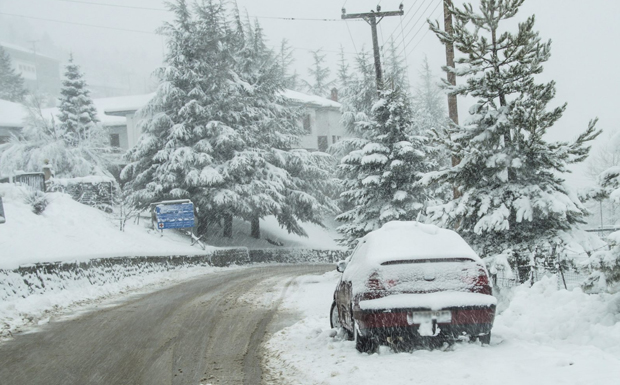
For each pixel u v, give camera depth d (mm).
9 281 12875
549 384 5484
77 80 49250
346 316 8438
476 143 11500
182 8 35031
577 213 11273
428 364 6637
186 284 19281
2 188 20484
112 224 24453
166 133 34781
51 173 29219
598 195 10875
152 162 34812
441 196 22469
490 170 11766
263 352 8508
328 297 15172
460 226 12312
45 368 7582
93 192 29547
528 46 11367
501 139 11984
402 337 7207
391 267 7344
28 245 16359
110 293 16359
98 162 40188
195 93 34375
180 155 32781
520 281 11328
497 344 7531
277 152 39938
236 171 34031
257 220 42688
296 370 7211
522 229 11820
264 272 25578
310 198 40375
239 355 8312
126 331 10273
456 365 6492
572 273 10828
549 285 8766
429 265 7375
